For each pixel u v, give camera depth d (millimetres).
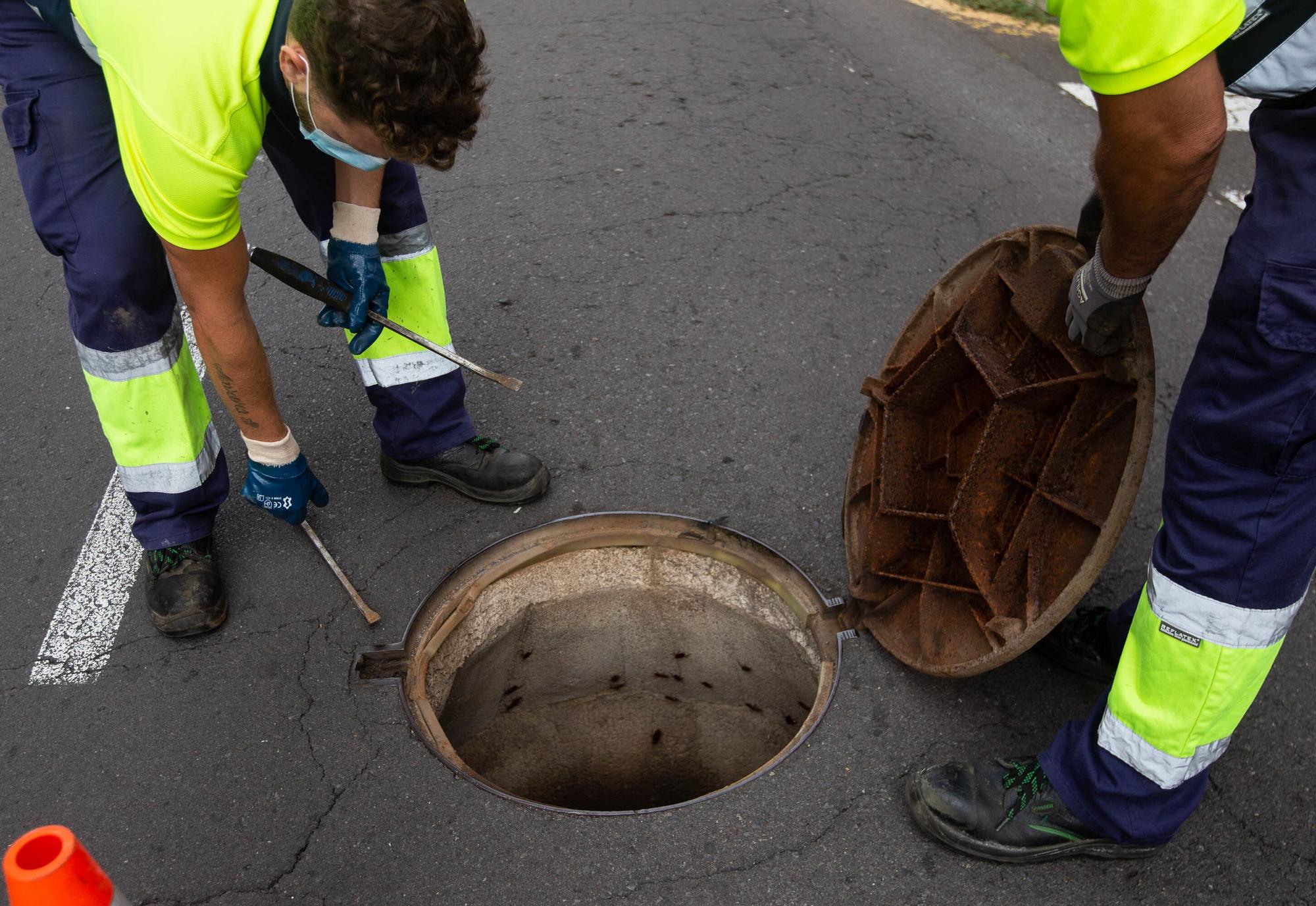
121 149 1881
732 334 3498
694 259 3844
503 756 3199
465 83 1698
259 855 2084
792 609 2707
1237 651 1718
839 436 3129
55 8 1953
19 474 3010
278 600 2617
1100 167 1608
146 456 2457
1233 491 1657
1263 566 1663
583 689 3211
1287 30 1448
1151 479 3023
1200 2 1348
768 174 4383
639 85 5020
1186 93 1429
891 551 2510
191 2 1756
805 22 5895
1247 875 2062
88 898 1088
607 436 3105
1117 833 1958
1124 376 1981
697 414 3189
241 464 3012
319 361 3350
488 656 2873
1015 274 2334
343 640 2525
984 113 5113
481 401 3205
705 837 2117
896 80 5340
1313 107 1510
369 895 2014
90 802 2178
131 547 2777
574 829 2129
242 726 2328
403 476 2910
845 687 2432
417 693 2465
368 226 2309
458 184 4238
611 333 3482
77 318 2270
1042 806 2014
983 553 2238
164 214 1883
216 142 1800
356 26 1574
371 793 2191
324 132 1879
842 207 4199
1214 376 1662
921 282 3795
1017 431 2191
